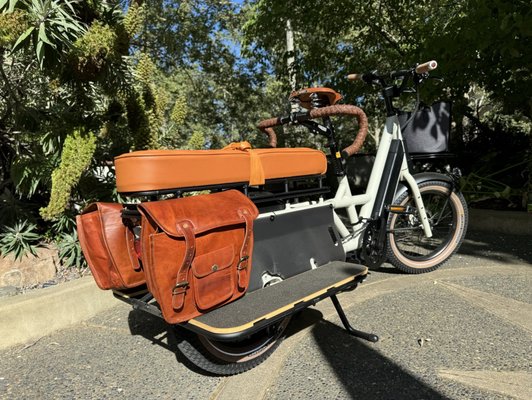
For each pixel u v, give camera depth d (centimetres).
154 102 330
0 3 206
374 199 275
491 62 469
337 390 176
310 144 921
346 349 207
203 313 164
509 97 503
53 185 262
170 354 216
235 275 171
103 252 186
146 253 149
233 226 168
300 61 611
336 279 199
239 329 154
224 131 1259
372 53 595
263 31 617
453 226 313
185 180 168
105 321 258
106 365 208
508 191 444
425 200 317
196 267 156
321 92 246
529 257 329
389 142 283
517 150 555
